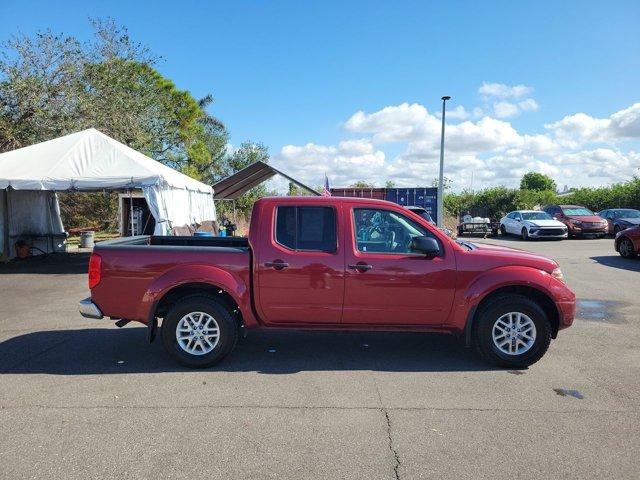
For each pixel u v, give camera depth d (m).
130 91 27.36
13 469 3.16
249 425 3.79
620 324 7.07
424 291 5.07
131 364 5.27
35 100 21.55
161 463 3.24
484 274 5.08
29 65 22.17
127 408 4.11
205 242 6.67
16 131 21.52
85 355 5.58
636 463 3.26
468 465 3.23
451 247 5.14
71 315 7.63
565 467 3.21
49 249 16.73
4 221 14.53
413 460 3.29
